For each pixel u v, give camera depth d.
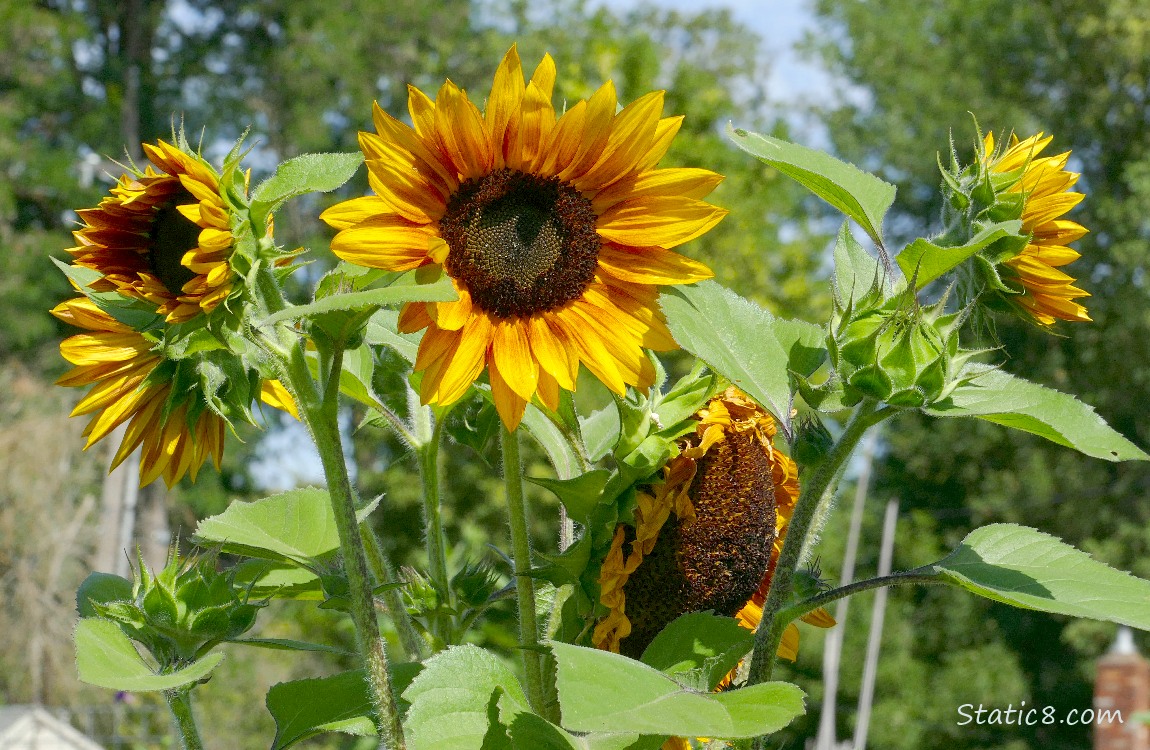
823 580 0.78
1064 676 5.59
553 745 0.65
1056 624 5.59
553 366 0.70
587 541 0.72
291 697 0.73
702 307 0.73
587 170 0.71
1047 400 0.67
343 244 0.67
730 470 0.74
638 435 0.72
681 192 0.72
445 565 0.81
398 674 0.72
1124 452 0.65
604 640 0.73
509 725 0.65
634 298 0.72
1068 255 0.79
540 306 0.70
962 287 0.81
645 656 0.69
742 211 4.19
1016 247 0.78
